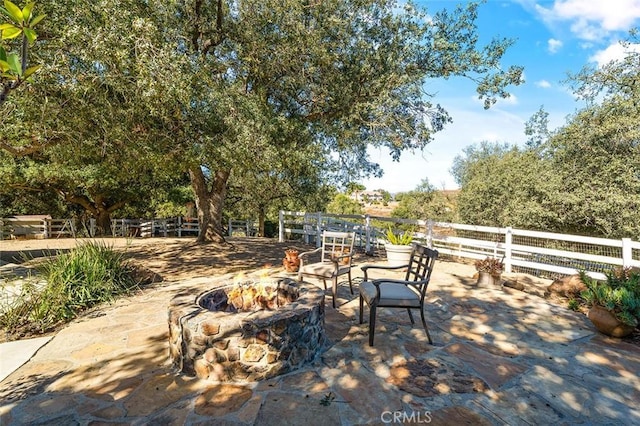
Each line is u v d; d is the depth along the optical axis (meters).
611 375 2.91
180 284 5.88
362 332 3.79
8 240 11.91
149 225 14.91
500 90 7.10
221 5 6.91
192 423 2.24
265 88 7.86
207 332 2.78
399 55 7.10
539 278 6.52
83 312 4.41
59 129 5.22
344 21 6.69
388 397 2.56
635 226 8.63
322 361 3.13
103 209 15.05
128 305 4.68
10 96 4.56
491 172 14.84
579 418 2.34
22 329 3.87
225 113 5.73
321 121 8.30
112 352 3.28
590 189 9.64
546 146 11.83
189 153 5.88
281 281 4.08
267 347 2.81
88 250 5.67
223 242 10.15
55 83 4.44
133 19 4.41
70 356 3.20
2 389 2.64
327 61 6.79
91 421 2.26
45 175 10.67
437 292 5.42
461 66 7.20
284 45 6.66
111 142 5.72
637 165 8.98
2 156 8.56
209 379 2.79
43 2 4.11
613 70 9.66
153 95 4.41
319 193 15.07
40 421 2.27
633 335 3.73
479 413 2.38
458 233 11.84
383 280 3.39
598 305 3.82
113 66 4.36
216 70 6.33
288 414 2.34
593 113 9.90
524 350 3.38
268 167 6.29
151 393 2.60
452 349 3.38
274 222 20.08
